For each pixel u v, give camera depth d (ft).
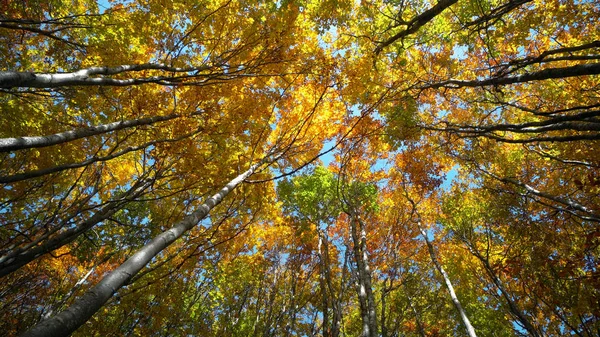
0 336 33.14
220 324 45.03
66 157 25.75
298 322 51.19
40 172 15.84
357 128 33.06
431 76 32.53
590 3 24.75
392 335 41.16
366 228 48.06
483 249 40.55
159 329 35.76
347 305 51.52
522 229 33.24
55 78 13.80
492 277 34.53
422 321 50.78
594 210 24.45
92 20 20.98
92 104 24.98
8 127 22.85
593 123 16.34
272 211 35.76
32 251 16.37
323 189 43.37
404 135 30.12
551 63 30.99
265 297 48.21
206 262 36.55
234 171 27.86
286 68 28.09
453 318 50.14
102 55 22.52
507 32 26.32
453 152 37.70
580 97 28.81
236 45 26.27
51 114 24.84
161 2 22.16
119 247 34.68
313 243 49.29
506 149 38.24
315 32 28.27
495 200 35.70
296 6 24.02
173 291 33.91
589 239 24.11
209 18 24.22
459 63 32.68
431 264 49.65
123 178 33.32
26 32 22.99
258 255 48.62
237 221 35.29
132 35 22.65
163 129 26.13
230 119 27.25
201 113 26.91
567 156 28.89
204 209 18.12
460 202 40.93
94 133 17.34
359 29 28.09
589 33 27.53
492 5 24.36
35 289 35.65
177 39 25.14
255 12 24.04
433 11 18.33
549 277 31.30
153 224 31.45
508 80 18.62
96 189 23.36
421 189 41.37
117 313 35.81
